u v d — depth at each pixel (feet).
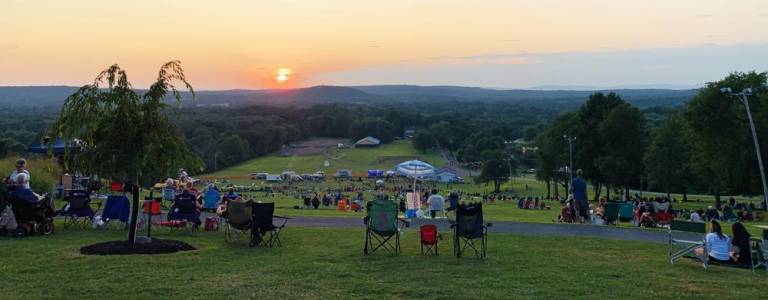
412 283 35.88
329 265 41.14
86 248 43.88
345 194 296.30
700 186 227.20
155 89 44.16
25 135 291.38
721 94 175.52
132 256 42.34
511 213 119.03
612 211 84.79
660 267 43.04
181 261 41.06
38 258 40.60
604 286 36.04
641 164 235.61
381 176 460.96
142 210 59.98
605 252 49.78
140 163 43.62
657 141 222.48
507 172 364.58
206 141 480.64
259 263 41.22
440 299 32.17
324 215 84.94
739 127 175.01
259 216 49.16
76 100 43.55
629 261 45.37
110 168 43.62
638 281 37.78
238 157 516.32
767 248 42.70
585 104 258.37
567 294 33.78
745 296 34.37
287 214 85.92
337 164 532.73
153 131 43.96
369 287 34.58
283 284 34.88
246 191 325.42
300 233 58.03
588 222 78.69
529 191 347.97
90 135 43.42
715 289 36.01
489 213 116.88
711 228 43.96
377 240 53.83
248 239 53.01
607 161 227.20
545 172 277.64
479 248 50.42
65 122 43.45
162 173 45.62
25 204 50.24
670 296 33.99
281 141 602.03
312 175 451.94
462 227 46.26
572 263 43.88
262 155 570.05
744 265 42.57
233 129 556.10
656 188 260.42
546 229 66.49
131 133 43.29
